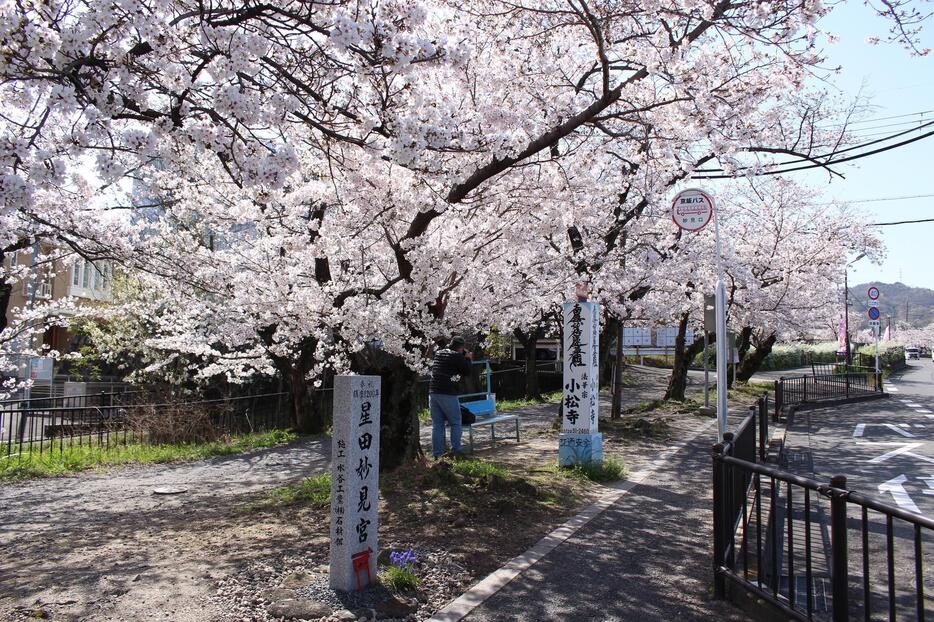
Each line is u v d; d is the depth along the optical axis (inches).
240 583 193.8
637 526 254.2
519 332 863.1
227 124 181.2
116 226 386.0
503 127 276.4
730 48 285.3
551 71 331.6
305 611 169.5
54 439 527.2
